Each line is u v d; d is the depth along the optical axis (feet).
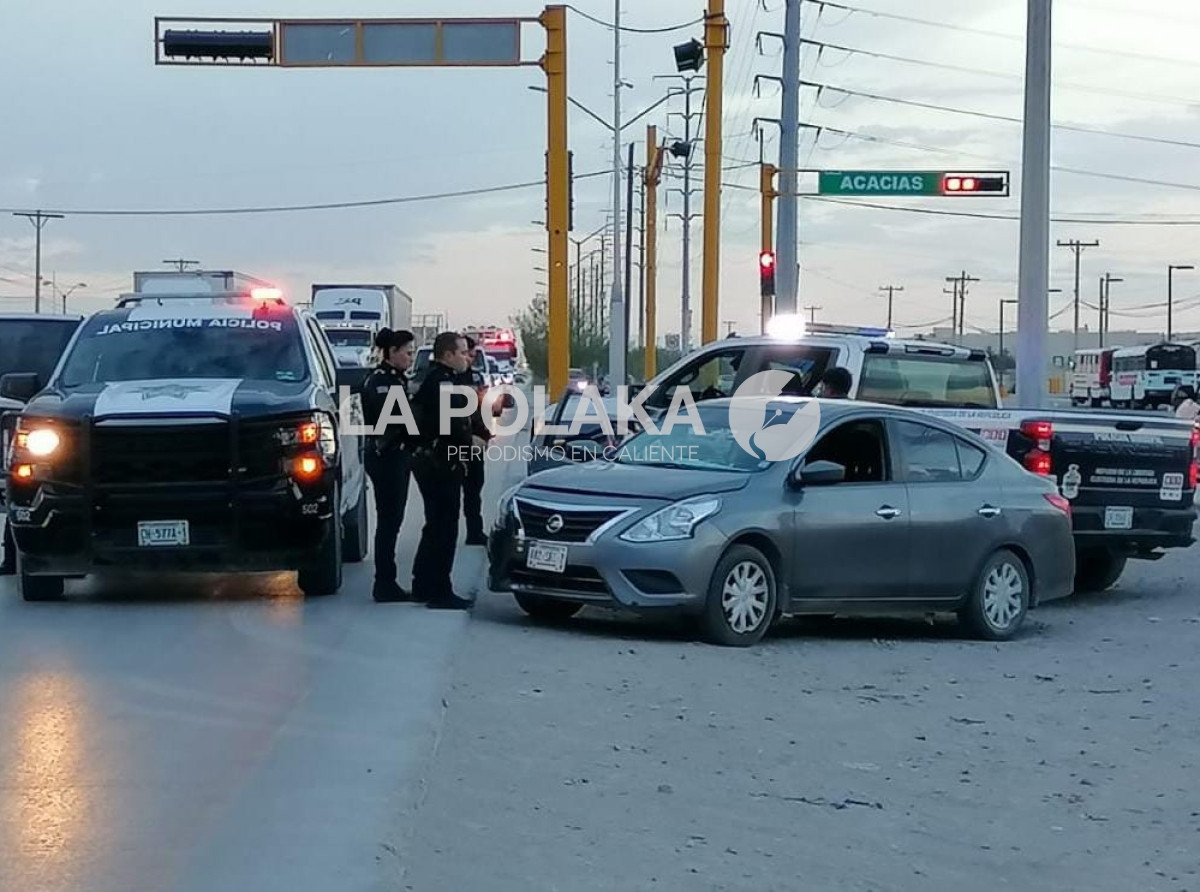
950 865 20.57
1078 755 26.78
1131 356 283.38
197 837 20.79
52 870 19.44
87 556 37.45
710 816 22.40
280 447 38.06
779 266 111.75
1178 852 21.39
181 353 42.32
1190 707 30.94
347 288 163.84
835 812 22.85
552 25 82.17
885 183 105.19
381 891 18.93
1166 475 46.26
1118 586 51.06
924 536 37.83
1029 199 66.80
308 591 40.32
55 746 25.17
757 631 35.70
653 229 157.89
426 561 38.93
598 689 30.37
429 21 80.74
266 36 78.84
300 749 25.20
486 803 22.66
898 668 34.47
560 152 85.92
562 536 35.45
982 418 45.37
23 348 63.31
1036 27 66.64
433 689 29.58
